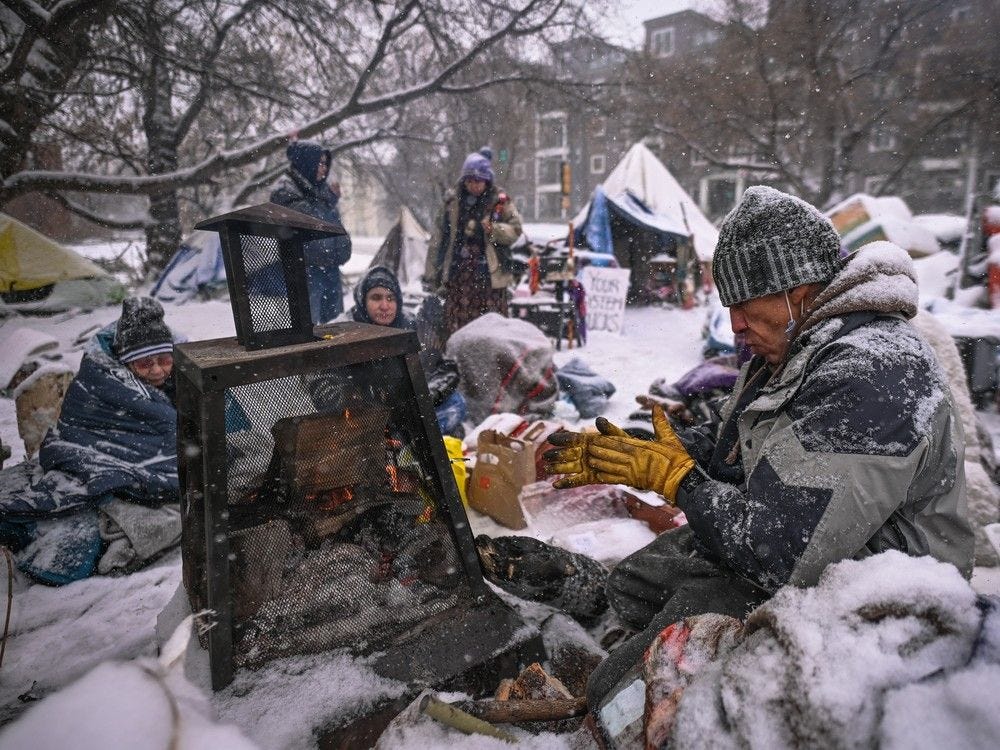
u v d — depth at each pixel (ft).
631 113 65.82
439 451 4.98
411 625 4.85
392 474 5.05
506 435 8.98
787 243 4.10
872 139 75.87
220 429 4.13
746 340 4.52
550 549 6.57
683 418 7.23
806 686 2.32
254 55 37.99
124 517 7.94
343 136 50.90
